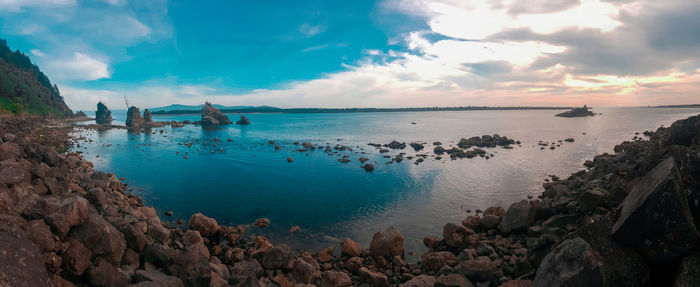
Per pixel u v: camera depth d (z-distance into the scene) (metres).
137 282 10.48
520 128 115.31
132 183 34.66
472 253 14.94
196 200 28.78
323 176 38.41
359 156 53.00
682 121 19.53
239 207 26.89
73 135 92.25
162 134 100.94
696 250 7.78
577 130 101.06
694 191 9.42
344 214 25.00
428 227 22.00
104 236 10.78
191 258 12.23
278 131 111.94
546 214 17.12
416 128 122.88
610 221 9.23
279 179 37.00
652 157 16.64
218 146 67.62
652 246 8.21
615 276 8.09
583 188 18.31
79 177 24.80
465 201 27.75
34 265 7.43
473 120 191.62
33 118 122.31
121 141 77.62
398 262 15.75
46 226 9.84
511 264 13.41
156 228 16.16
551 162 44.66
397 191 31.33
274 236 20.83
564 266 8.64
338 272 14.17
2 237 7.41
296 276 14.38
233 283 12.41
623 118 179.00
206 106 161.62
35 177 17.25
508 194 29.41
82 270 9.84
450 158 49.88
